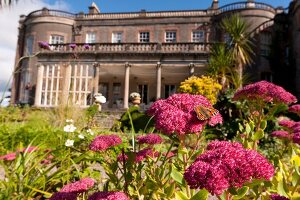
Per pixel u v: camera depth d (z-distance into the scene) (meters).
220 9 26.20
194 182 1.32
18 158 2.88
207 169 1.31
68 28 28.77
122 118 8.36
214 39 26.02
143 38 27.75
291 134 3.12
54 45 22.92
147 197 1.97
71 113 7.91
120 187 2.11
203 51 20.83
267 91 2.57
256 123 2.69
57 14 28.64
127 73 21.89
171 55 21.42
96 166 3.70
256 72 23.34
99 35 28.39
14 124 7.33
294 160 2.13
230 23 17.80
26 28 29.25
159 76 21.44
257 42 23.75
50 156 3.66
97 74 22.08
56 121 7.84
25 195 2.41
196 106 1.73
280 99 2.56
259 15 24.17
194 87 11.62
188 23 26.91
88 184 2.00
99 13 28.67
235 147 1.53
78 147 4.50
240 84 13.80
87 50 22.62
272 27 24.42
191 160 1.92
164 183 1.89
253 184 1.42
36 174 2.74
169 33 27.36
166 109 1.82
